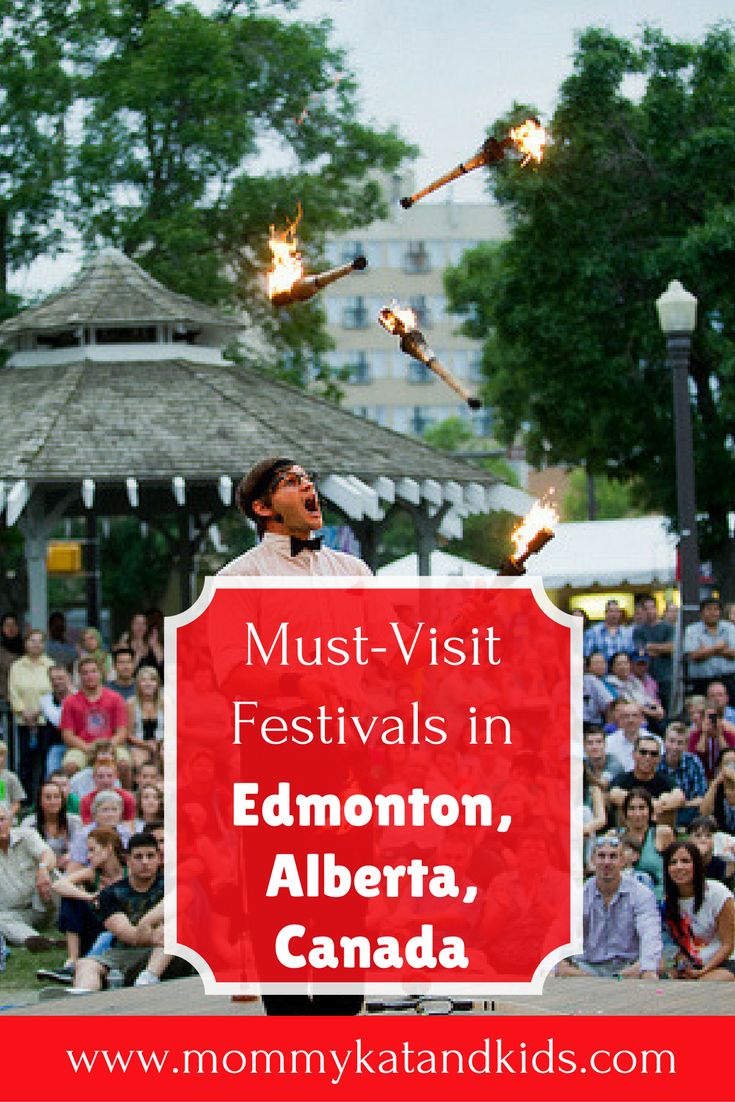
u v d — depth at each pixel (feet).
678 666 72.79
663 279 103.71
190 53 115.24
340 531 90.84
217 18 123.24
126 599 140.26
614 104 104.78
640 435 108.58
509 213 108.68
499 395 128.67
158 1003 27.94
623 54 104.47
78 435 81.71
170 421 83.71
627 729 55.83
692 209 105.60
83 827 51.21
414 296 347.77
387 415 349.20
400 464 84.64
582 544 127.44
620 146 105.09
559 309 105.91
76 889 45.73
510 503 88.48
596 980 29.55
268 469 23.32
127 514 94.17
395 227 346.95
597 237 104.88
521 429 130.11
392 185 334.85
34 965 49.21
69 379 86.74
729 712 64.69
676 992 28.25
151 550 140.97
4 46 117.80
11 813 53.01
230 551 143.74
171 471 79.82
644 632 78.18
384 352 348.38
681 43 104.99
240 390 87.56
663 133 104.68
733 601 108.88
